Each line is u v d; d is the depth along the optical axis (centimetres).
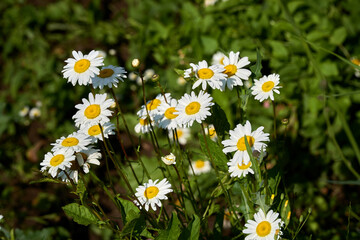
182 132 138
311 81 146
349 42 151
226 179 111
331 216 136
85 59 106
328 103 145
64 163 104
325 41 149
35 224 142
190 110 105
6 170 170
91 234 136
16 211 145
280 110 149
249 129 105
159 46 174
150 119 111
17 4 246
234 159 105
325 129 146
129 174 129
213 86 106
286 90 148
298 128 149
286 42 155
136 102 169
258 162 106
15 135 187
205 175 129
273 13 158
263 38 158
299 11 157
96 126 109
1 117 188
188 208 124
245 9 171
